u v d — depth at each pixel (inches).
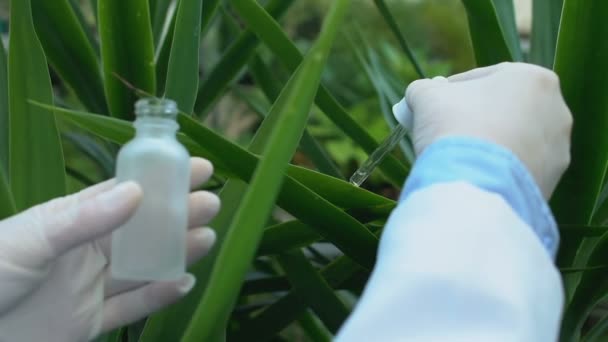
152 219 17.2
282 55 26.1
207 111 31.9
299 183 19.8
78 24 26.7
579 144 21.0
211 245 19.7
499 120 17.2
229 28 36.4
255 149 21.1
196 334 15.6
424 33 83.1
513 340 13.9
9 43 23.2
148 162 17.1
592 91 20.5
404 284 14.4
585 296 23.2
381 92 35.2
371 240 21.2
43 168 23.2
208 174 19.8
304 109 14.8
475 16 24.6
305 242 23.4
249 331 27.1
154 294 20.1
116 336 23.3
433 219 15.3
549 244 17.0
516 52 28.1
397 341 14.1
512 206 16.1
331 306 24.9
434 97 18.3
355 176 23.5
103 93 28.1
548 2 27.4
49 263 18.6
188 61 24.7
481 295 14.3
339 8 14.3
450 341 13.9
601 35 20.0
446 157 16.5
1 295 18.1
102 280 20.1
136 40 23.7
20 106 23.2
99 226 17.2
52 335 19.7
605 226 21.2
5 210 21.0
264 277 29.5
